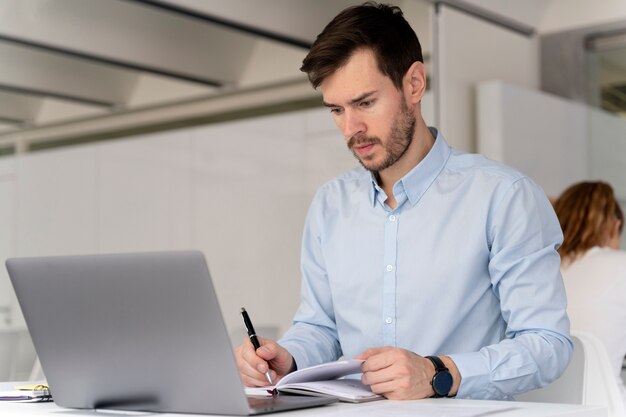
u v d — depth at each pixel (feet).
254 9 16.07
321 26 16.43
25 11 15.49
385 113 6.52
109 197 18.48
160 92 18.69
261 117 19.33
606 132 18.08
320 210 7.60
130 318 5.28
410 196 7.04
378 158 6.64
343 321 7.32
